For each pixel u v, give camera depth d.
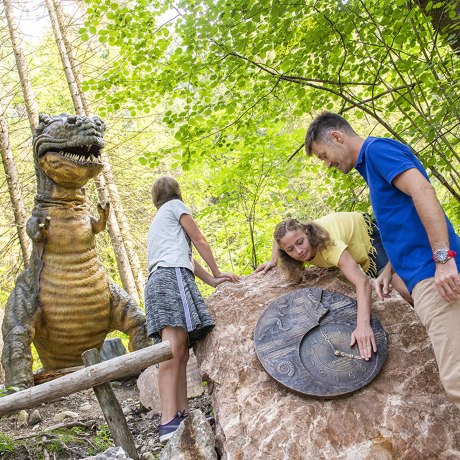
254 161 6.03
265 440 2.52
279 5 4.23
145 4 4.83
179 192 3.65
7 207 11.16
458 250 2.16
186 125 5.13
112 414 2.92
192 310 3.13
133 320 5.06
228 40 4.57
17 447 3.21
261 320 3.09
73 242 4.77
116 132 11.71
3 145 8.77
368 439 2.44
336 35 4.63
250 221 6.81
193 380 3.92
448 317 2.09
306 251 2.96
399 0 3.91
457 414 2.49
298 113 5.46
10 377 4.39
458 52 4.05
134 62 5.02
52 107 12.40
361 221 3.19
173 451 2.69
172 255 3.29
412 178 2.12
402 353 2.80
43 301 4.70
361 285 2.87
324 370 2.73
